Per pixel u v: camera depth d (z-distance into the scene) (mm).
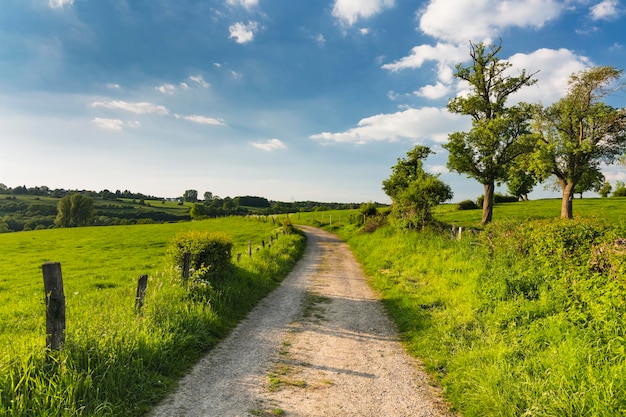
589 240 8789
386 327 9328
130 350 5836
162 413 4789
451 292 10969
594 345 5488
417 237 21188
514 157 34875
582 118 33719
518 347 6336
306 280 16125
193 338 7246
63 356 4996
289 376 6184
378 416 4957
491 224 14914
